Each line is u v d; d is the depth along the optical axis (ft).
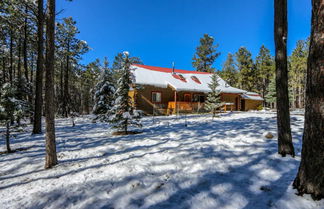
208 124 32.07
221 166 11.91
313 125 7.57
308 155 7.74
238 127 26.99
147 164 12.66
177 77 65.36
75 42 64.59
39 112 28.25
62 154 16.02
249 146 16.02
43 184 10.28
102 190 9.37
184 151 15.29
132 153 15.61
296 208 7.14
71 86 103.04
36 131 27.78
